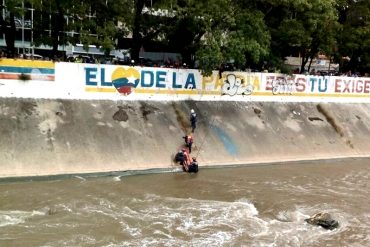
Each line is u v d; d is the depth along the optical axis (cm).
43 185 2027
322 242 1606
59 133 2370
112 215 1731
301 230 1703
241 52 2973
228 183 2266
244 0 3275
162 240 1538
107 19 2930
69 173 2173
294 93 3459
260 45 3108
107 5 2930
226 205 1928
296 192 2188
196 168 2406
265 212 1881
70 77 2641
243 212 1856
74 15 2798
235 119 3009
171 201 1938
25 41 3959
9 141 2219
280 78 3375
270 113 3225
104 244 1477
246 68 3416
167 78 2923
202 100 3064
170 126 2725
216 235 1608
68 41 2916
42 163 2178
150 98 2883
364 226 1783
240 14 3098
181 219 1738
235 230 1664
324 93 3616
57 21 2858
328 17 3491
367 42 4078
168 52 4316
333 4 3609
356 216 1889
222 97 3138
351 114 3628
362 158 3095
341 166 2811
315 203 2033
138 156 2419
